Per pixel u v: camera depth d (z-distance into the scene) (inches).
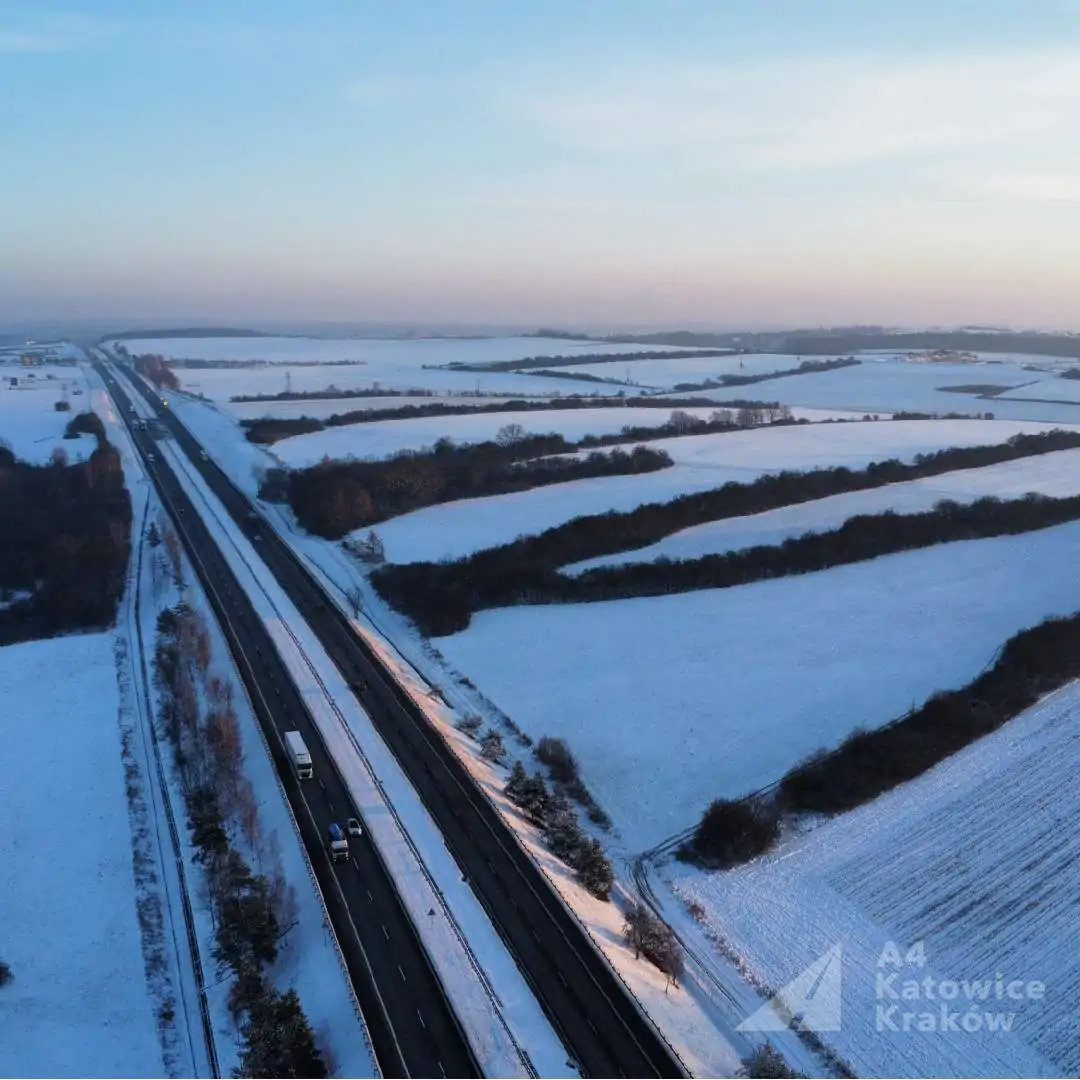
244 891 1989.4
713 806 2443.4
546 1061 1611.7
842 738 2844.5
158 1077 1651.1
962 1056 1726.1
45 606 3718.0
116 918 2062.0
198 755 2568.9
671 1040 1704.0
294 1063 1561.3
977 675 3230.8
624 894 2213.3
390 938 1900.8
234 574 4015.8
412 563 4010.8
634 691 3112.7
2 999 1819.6
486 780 2522.1
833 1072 1699.1
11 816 2411.4
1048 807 2512.3
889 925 2082.9
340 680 3024.1
